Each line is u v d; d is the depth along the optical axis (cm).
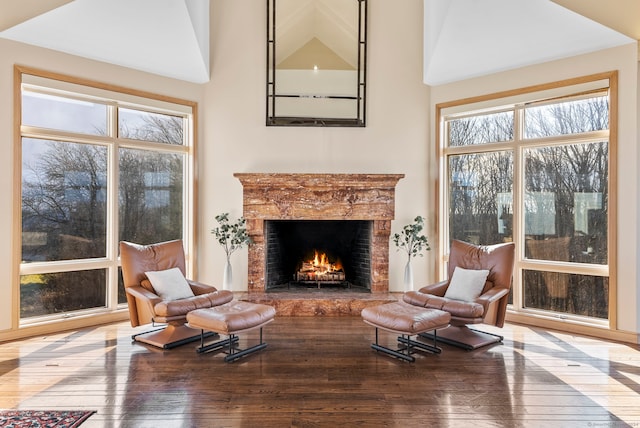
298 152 560
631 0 373
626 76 414
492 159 524
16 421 254
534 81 474
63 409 270
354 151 562
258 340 412
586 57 438
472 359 364
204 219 557
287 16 556
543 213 484
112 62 481
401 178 547
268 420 258
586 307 450
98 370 336
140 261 429
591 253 449
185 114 546
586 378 324
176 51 505
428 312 377
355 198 536
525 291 496
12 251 416
